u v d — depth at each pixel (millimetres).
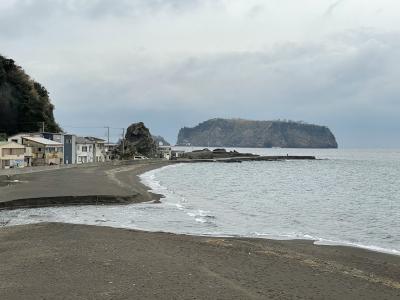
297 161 165875
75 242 20172
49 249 18578
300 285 14906
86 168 84500
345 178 82312
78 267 15633
